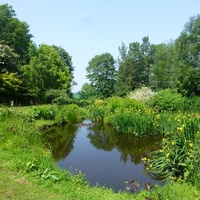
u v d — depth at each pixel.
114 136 12.68
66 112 17.30
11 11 41.53
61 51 60.09
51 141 11.62
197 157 6.07
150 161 7.74
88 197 5.04
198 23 41.81
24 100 31.66
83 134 13.63
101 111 19.08
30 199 4.61
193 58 41.66
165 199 4.93
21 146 7.98
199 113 15.37
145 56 59.81
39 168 6.18
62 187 5.38
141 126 12.11
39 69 33.59
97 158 9.09
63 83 47.28
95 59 60.78
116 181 6.81
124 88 53.81
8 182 5.22
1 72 31.22
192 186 5.61
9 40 39.28
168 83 50.78
